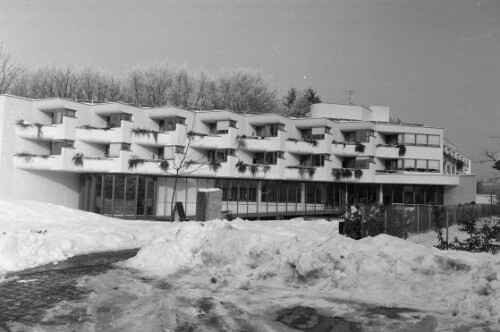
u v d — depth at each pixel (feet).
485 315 20.21
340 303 23.38
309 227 58.54
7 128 111.14
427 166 150.30
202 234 35.86
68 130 113.60
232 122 129.18
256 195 131.44
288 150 135.03
